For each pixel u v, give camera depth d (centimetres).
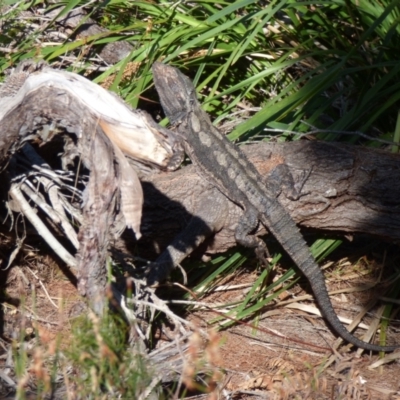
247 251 788
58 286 765
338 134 812
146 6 933
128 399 502
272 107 816
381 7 932
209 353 551
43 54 870
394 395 691
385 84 877
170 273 761
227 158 759
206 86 922
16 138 627
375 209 741
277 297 795
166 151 616
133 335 614
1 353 670
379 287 804
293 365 718
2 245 753
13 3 924
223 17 916
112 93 619
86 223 593
